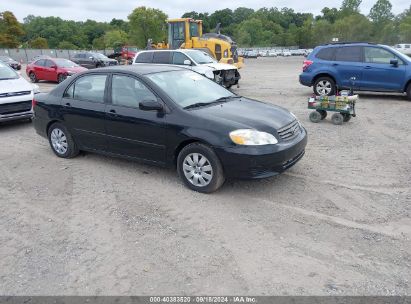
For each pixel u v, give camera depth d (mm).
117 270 3580
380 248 3803
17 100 9227
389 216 4422
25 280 3500
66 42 117375
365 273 3436
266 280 3377
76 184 5672
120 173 6035
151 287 3330
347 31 99812
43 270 3635
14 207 5000
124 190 5371
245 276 3436
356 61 12172
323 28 109188
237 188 5301
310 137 7832
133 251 3875
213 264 3619
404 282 3305
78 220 4570
